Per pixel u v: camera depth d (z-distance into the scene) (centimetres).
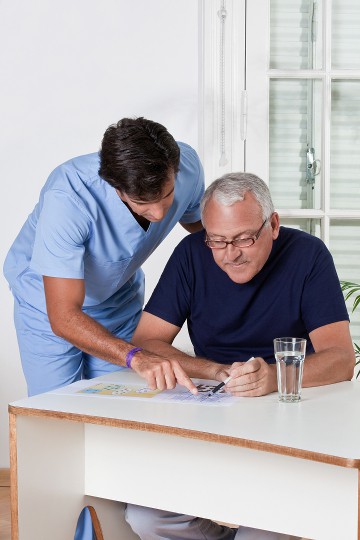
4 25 331
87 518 197
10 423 179
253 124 322
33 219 249
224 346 221
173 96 326
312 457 143
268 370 185
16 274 249
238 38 320
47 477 187
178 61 325
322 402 178
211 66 319
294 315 214
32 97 332
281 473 172
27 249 248
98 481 197
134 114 329
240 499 178
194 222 266
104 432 195
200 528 212
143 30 326
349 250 326
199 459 183
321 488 167
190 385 183
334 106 324
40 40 330
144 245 235
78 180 220
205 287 220
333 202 326
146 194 194
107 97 329
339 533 165
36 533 184
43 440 186
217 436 154
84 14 328
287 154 326
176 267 224
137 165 191
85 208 217
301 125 324
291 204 327
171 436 186
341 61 323
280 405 176
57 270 213
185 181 239
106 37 328
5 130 334
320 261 214
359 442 148
